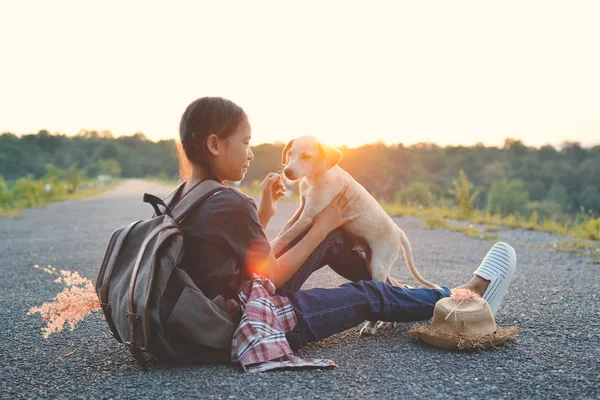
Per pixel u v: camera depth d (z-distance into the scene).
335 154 2.84
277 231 8.11
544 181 52.38
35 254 6.21
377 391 1.85
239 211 2.08
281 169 3.19
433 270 4.74
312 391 1.84
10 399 1.85
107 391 1.89
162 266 1.95
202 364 2.15
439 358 2.23
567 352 2.29
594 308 3.14
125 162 96.50
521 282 4.04
